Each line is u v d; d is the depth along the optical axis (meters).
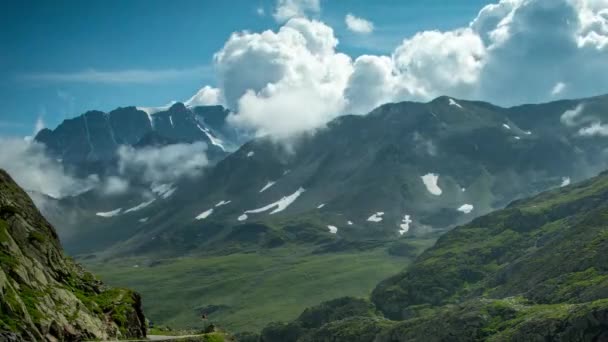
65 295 97.00
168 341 104.06
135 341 94.12
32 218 108.31
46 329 84.12
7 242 94.06
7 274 88.06
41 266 98.94
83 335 90.94
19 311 80.94
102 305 105.06
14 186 109.88
